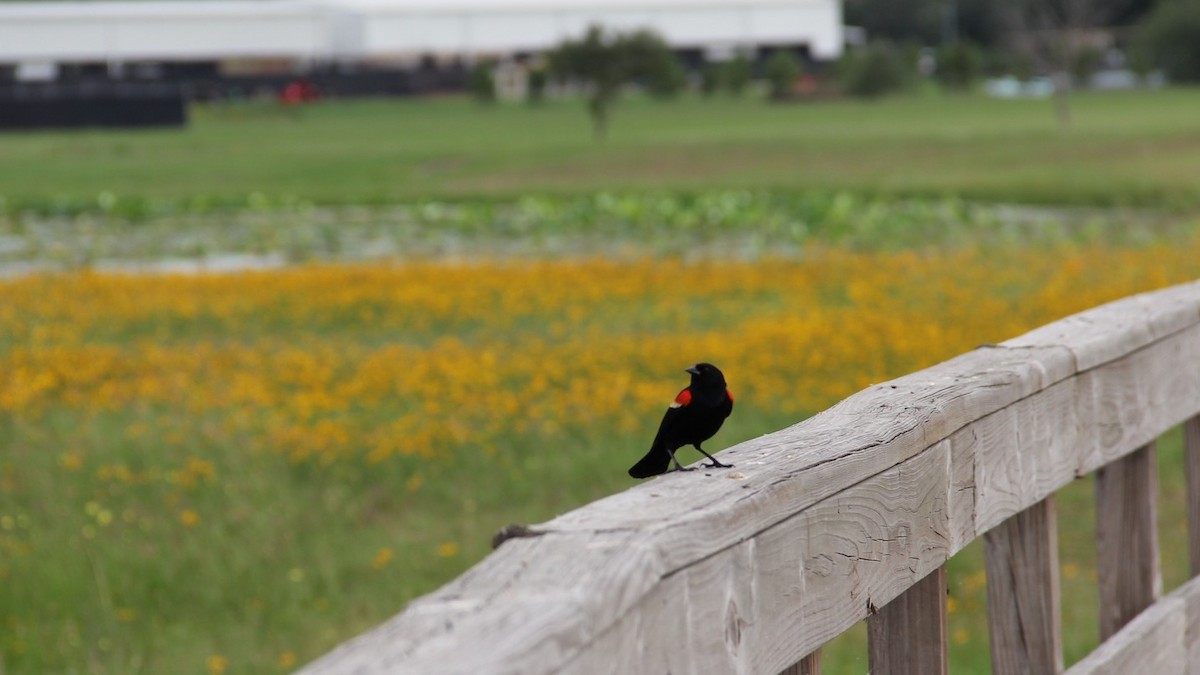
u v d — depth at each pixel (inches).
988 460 104.0
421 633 52.1
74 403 460.1
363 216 1368.1
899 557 90.4
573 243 1063.6
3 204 1440.7
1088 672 113.7
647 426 413.7
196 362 534.6
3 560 306.2
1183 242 884.6
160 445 398.0
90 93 3592.5
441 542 323.9
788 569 76.9
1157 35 4119.1
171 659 257.0
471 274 794.2
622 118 3444.9
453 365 495.8
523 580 58.7
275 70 4421.8
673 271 795.4
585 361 513.3
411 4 4576.8
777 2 4539.9
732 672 71.1
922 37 5733.3
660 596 64.3
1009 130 2417.6
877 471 87.0
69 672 247.1
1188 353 144.3
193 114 3890.3
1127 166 1700.3
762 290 730.2
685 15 4527.6
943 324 573.0
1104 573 136.2
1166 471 369.4
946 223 1097.4
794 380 472.1
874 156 2033.7
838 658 250.1
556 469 372.5
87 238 1180.5
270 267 948.0
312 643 264.7
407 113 3882.9
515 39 4475.9
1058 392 115.6
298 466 380.2
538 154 2281.0
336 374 517.3
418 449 387.2
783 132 2581.2
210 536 322.0
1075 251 844.0
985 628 266.1
